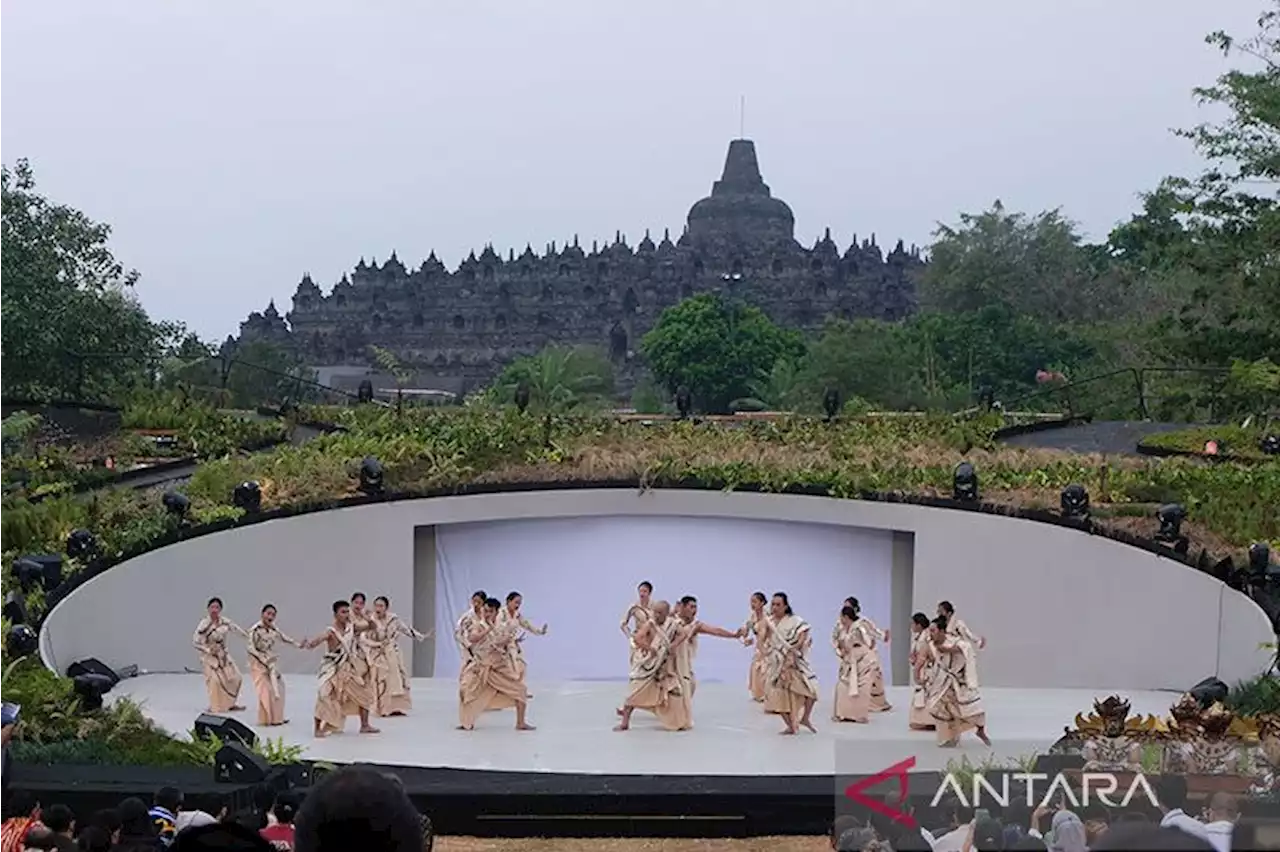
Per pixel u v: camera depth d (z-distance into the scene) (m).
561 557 24.61
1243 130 35.25
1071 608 22.38
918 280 79.06
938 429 29.94
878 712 19.34
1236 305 36.78
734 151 115.06
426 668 24.00
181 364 38.31
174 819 10.57
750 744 16.97
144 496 23.97
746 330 69.38
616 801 14.13
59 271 36.31
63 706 16.14
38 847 8.95
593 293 90.44
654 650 17.77
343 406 34.72
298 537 22.91
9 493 24.02
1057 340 63.31
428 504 23.88
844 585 24.39
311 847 3.82
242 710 18.53
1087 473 25.22
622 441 26.84
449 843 13.71
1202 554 21.05
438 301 92.31
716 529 24.69
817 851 13.61
